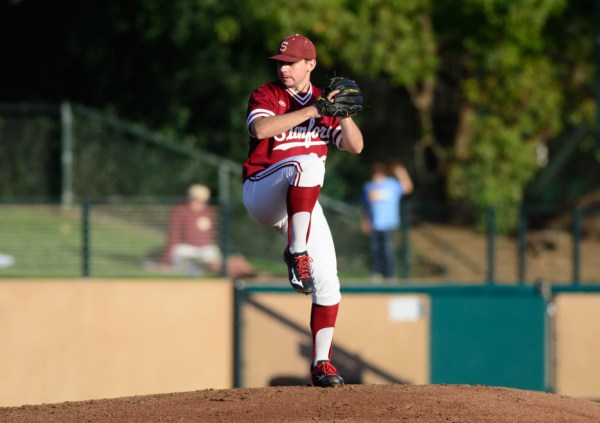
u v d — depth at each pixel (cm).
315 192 2161
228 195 6519
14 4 7962
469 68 8000
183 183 6756
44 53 8075
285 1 7175
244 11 7431
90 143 6750
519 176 8006
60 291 4856
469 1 7400
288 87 2233
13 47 8069
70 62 8050
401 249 5725
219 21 7369
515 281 5725
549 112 7975
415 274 5738
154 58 7831
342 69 8169
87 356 4850
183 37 7575
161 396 2284
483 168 7938
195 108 8012
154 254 5325
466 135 8138
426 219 5756
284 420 1948
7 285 4831
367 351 4569
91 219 5581
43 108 6781
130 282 4881
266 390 2247
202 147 7850
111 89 7988
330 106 2117
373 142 8856
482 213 5800
